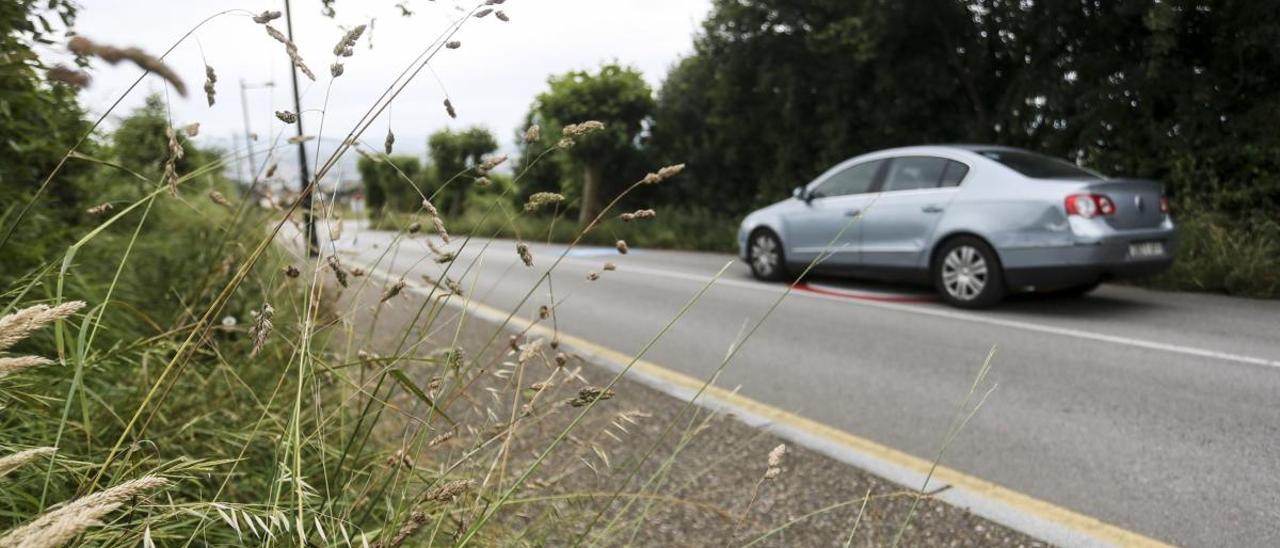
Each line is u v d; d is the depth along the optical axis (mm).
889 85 12750
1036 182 6656
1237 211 9266
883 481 3182
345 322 2320
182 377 2385
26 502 1566
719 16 14914
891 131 13250
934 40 12695
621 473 3184
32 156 3115
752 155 16703
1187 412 3969
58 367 2238
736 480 3176
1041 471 3307
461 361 1876
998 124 11781
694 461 3375
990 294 6898
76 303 813
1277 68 9055
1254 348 5215
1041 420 3947
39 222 3012
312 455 2148
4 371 776
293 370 2549
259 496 2037
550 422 3670
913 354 5410
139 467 1710
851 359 5348
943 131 13062
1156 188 6707
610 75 19531
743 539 2645
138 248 4137
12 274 2594
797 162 15312
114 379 2395
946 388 4586
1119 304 7094
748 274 10133
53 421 1798
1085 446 3572
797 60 14750
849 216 8102
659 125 19062
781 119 15523
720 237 15156
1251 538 2680
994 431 3822
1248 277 7438
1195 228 8602
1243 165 9242
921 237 7418
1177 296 7531
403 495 1741
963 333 6008
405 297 2150
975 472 3314
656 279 9797
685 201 19188
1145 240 6453
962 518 2834
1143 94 9859
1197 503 2959
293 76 1858
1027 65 11750
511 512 2146
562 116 19484
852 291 8289
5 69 2379
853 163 8328
